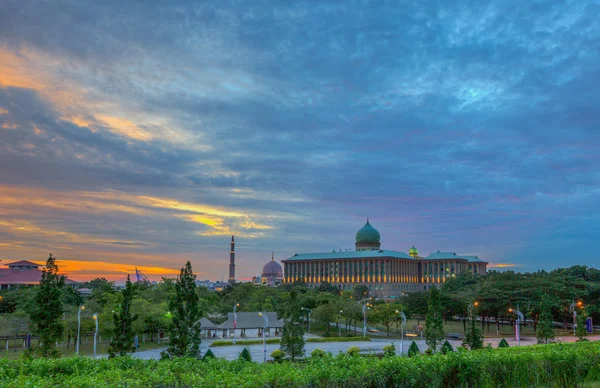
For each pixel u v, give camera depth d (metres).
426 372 32.88
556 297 167.75
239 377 28.31
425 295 199.75
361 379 29.88
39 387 24.75
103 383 25.95
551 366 37.28
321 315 172.88
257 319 169.75
